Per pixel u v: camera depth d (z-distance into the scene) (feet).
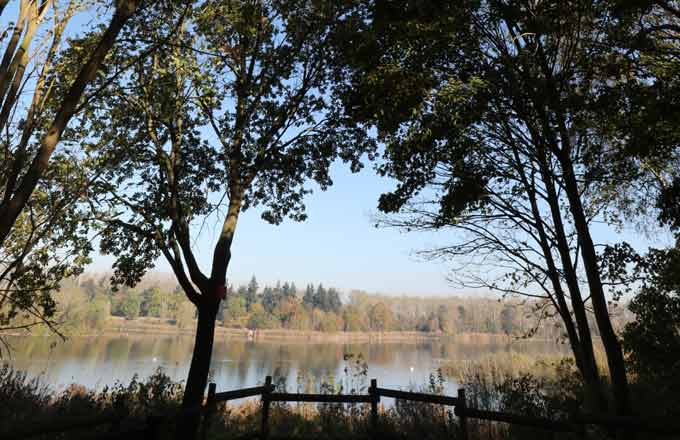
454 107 25.50
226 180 35.17
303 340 383.45
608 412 24.66
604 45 24.71
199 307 29.32
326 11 34.63
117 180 34.50
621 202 36.11
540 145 27.63
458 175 31.68
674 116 22.12
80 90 15.72
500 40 27.53
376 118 27.66
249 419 33.12
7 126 22.09
